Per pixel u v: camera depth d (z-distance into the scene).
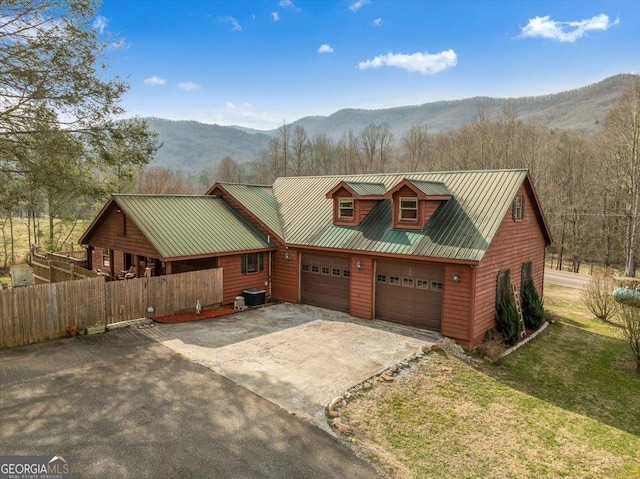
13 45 10.48
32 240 31.80
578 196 38.69
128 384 8.55
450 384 9.72
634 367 12.16
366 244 14.16
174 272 16.95
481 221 12.94
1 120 11.01
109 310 12.38
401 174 17.30
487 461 6.87
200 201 17.48
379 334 12.66
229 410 7.66
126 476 5.72
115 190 16.39
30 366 9.34
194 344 11.19
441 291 12.83
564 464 6.99
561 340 14.47
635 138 30.53
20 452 6.15
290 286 16.53
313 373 9.55
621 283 23.20
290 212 18.05
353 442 6.92
